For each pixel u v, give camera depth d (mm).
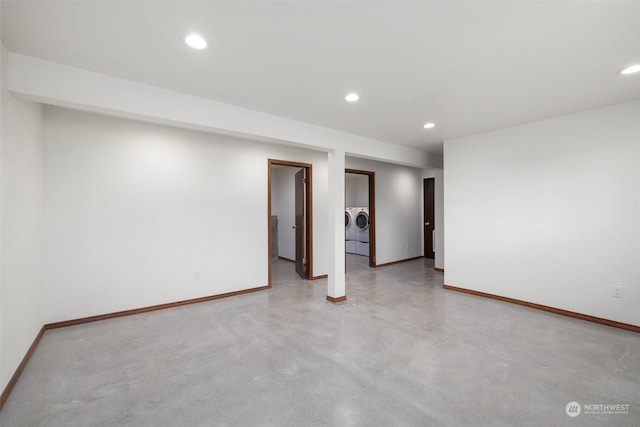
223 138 4109
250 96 2682
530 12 1543
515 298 3750
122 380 2064
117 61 2053
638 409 1742
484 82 2406
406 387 1975
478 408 1761
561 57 2016
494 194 3922
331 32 1728
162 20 1607
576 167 3230
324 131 3678
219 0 1442
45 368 2219
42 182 2852
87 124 3143
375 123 3527
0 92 1810
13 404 1806
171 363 2291
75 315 3070
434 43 1845
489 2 1465
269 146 4578
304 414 1720
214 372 2164
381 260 6426
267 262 4531
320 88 2510
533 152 3547
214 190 4023
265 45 1862
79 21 1607
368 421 1657
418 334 2816
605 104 2953
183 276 3754
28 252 2416
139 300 3439
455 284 4402
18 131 2172
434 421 1654
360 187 8484
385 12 1543
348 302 3838
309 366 2244
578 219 3229
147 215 3506
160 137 3605
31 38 1771
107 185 3256
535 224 3553
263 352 2469
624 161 2936
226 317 3287
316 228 5191
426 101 2822
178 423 1651
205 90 2547
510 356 2385
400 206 6855
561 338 2717
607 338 2715
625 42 1827
